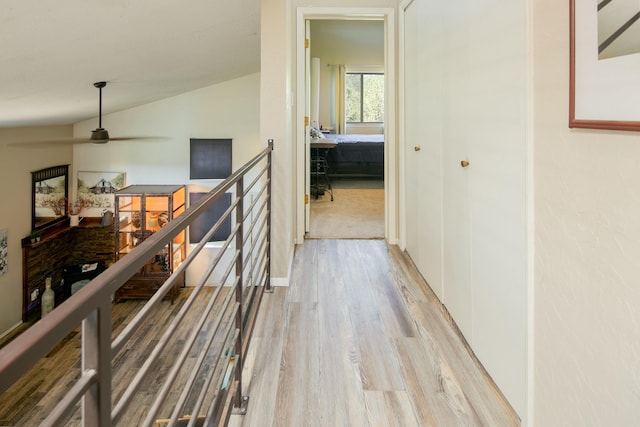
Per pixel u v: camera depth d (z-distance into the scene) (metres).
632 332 0.95
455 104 2.22
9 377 0.38
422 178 3.02
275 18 2.80
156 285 5.99
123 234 6.34
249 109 6.82
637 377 0.94
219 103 6.81
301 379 1.86
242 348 1.75
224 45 4.30
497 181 1.68
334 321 2.41
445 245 2.47
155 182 6.92
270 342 2.18
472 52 1.95
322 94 9.39
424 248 2.99
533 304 1.41
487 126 1.78
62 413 0.51
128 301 5.99
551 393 1.32
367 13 3.72
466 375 1.87
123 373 4.07
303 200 4.00
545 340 1.34
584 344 1.14
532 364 1.43
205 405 2.71
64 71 3.46
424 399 1.71
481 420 1.59
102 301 0.58
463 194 2.12
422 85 2.98
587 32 1.06
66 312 0.50
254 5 3.21
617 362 1.00
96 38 2.87
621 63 0.93
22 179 5.93
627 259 0.96
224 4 3.02
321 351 2.09
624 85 0.93
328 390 1.78
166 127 6.84
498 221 1.68
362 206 5.71
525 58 1.41
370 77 9.62
